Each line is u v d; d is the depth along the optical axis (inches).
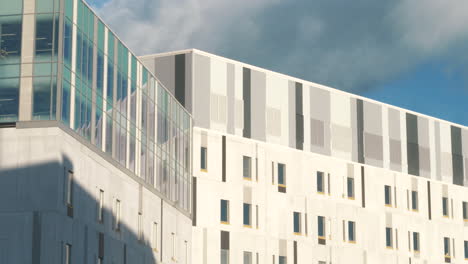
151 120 3233.3
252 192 3823.8
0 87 2488.9
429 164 4630.9
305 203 4005.9
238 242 3730.3
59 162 2434.8
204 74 3818.9
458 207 4692.4
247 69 3969.0
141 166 3105.3
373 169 4325.8
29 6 2532.0
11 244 2400.3
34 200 2415.1
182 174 3570.4
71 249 2486.5
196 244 3622.0
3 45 2517.2
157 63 3865.7
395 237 4343.0
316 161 4092.0
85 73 2652.6
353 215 4192.9
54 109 2465.6
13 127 2460.6
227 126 3841.0
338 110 4276.6
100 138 2743.6
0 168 2443.4
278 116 4023.1
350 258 4128.9
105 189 2760.8
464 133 4854.8
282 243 3880.4
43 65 2492.6
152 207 3193.9
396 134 4507.9
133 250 2979.8
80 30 2630.4
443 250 4549.7
